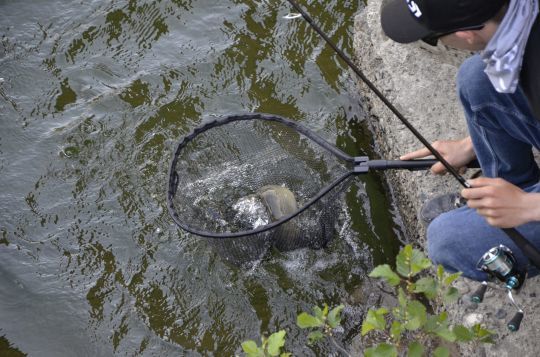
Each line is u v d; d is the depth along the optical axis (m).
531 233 2.69
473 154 3.36
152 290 3.94
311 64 4.82
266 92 4.72
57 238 4.20
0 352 3.78
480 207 2.60
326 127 4.52
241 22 5.12
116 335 3.79
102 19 5.23
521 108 2.67
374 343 3.50
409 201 3.79
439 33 2.32
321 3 5.14
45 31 5.21
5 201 4.36
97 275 4.03
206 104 4.70
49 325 3.87
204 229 3.59
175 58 4.96
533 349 2.94
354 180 4.18
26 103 4.82
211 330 3.76
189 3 5.25
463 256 2.84
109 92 4.82
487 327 3.05
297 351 3.61
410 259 2.58
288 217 3.16
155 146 4.52
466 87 2.83
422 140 2.78
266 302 3.80
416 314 2.55
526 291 3.07
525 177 3.06
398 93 4.03
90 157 4.51
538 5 2.13
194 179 3.62
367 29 4.46
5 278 4.05
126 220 4.22
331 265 3.87
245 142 3.66
